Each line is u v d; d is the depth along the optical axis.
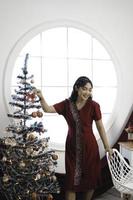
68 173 2.73
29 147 2.63
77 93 2.74
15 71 3.56
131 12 3.47
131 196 2.82
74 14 3.38
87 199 2.89
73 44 3.83
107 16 3.43
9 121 3.25
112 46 3.45
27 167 2.65
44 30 3.33
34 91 2.69
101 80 3.85
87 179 2.74
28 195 2.68
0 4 3.23
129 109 3.52
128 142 3.26
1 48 3.25
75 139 2.71
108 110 3.81
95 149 2.75
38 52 3.67
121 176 2.76
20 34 3.28
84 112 2.72
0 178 2.79
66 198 2.81
